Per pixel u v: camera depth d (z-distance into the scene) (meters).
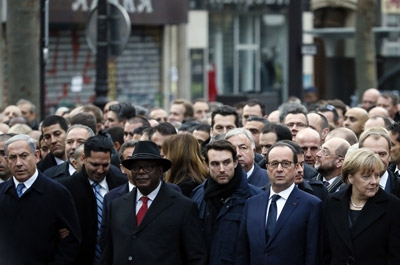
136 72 53.19
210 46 58.47
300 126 23.94
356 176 16.80
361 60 46.00
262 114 27.33
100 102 33.47
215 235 17.77
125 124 26.28
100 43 33.09
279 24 60.09
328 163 19.91
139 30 53.25
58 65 50.66
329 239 17.08
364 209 16.88
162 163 17.55
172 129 21.80
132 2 51.81
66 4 49.47
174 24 53.03
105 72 33.34
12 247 18.36
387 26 63.72
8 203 18.50
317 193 18.72
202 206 18.20
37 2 34.84
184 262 17.55
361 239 16.80
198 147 19.64
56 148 23.09
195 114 34.03
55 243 18.61
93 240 19.73
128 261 17.31
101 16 33.00
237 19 59.16
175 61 55.22
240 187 17.88
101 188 19.92
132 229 17.44
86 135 21.83
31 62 34.84
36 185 18.52
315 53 37.97
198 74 57.56
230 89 59.31
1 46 45.94
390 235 16.83
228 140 19.58
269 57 60.12
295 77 38.06
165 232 17.38
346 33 53.25
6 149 18.58
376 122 23.38
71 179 19.84
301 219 17.19
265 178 19.69
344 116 29.05
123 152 20.17
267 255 17.14
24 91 34.84
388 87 62.56
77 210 19.67
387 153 18.45
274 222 17.28
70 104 46.50
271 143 21.38
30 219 18.39
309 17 60.97
